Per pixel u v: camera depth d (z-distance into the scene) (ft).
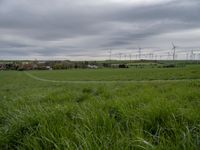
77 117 12.64
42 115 12.60
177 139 8.54
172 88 29.58
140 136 9.16
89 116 12.21
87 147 7.88
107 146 8.20
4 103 21.86
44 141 9.23
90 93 29.07
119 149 8.02
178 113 12.08
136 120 11.69
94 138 8.78
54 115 12.92
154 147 7.80
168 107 12.60
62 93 28.35
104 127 10.32
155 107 12.62
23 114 13.12
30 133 10.63
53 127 10.43
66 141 8.47
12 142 10.49
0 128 12.03
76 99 24.31
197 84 34.45
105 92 27.99
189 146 7.71
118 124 10.97
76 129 9.99
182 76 104.73
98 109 14.14
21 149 9.37
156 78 106.73
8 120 13.57
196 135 8.86
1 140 10.37
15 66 627.05
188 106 14.73
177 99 18.57
